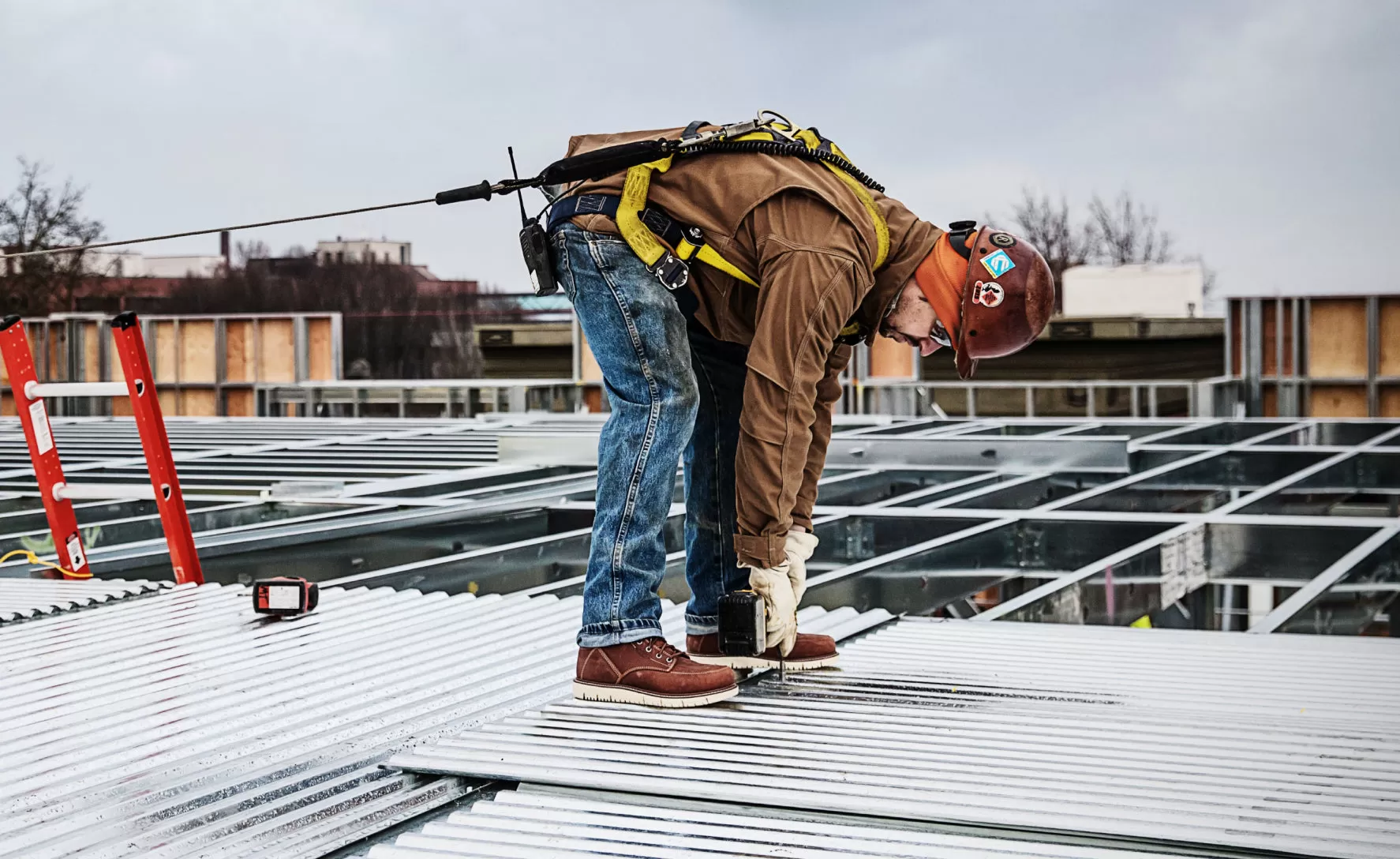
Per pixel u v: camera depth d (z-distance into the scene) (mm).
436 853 1772
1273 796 1926
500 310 45625
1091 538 4383
